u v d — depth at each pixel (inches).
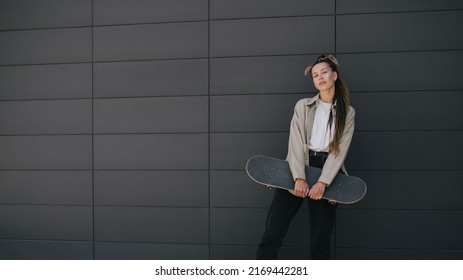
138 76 112.4
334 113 85.0
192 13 110.4
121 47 113.0
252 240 108.2
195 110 110.3
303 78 106.4
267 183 83.4
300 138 85.8
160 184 111.8
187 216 110.8
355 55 105.0
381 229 104.7
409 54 103.5
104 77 113.5
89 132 114.0
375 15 104.4
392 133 104.0
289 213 85.8
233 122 108.9
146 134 112.2
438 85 102.8
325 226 83.7
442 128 102.7
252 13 108.2
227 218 109.2
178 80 110.9
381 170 104.4
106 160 113.5
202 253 110.1
